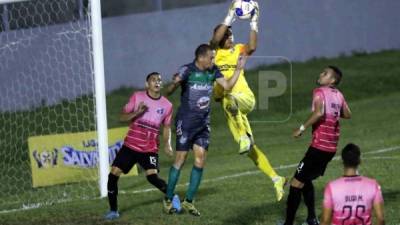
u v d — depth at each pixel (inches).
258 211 1104.2
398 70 2498.8
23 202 1288.1
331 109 966.4
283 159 1550.2
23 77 1857.8
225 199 1181.7
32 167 1391.5
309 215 1016.2
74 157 1397.6
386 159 1450.5
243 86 1117.1
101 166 1242.6
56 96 1860.2
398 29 2783.0
